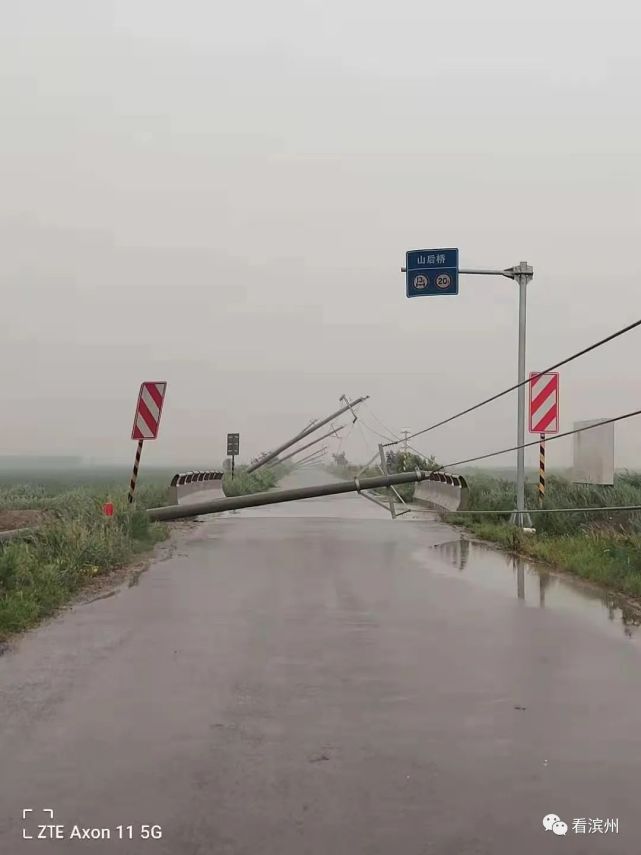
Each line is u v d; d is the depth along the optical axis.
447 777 4.76
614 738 5.38
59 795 4.51
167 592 10.95
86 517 15.20
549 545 15.05
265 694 6.32
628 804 4.43
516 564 13.93
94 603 10.12
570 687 6.50
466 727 5.59
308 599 10.43
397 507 30.75
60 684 6.56
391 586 11.49
